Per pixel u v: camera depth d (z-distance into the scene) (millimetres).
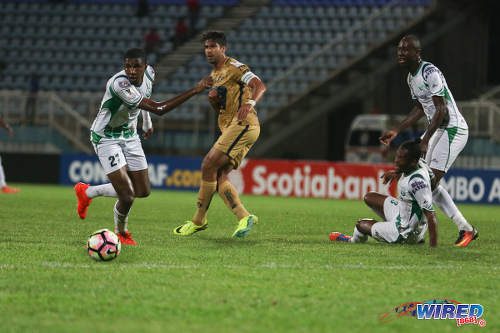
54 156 80438
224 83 33250
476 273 26047
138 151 32312
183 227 35062
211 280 23547
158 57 100938
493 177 68625
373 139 84125
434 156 34688
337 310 20094
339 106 95875
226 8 108188
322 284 23297
